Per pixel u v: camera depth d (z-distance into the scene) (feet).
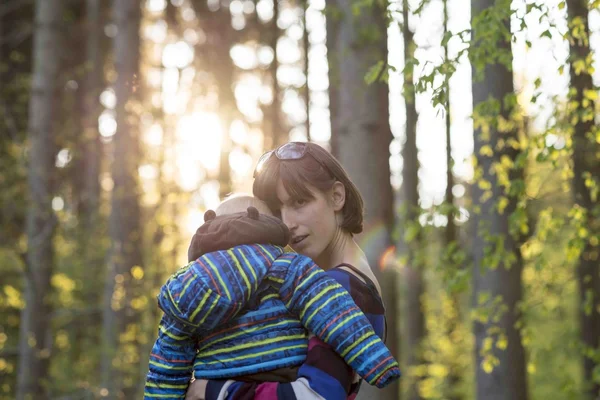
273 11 41.73
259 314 6.51
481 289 20.01
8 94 43.21
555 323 28.02
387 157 19.97
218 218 6.95
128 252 32.07
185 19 42.88
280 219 7.28
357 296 6.73
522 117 17.78
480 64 14.02
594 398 28.76
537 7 13.35
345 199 7.30
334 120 26.66
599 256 24.43
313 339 6.50
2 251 35.14
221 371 6.48
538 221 19.34
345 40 19.88
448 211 19.03
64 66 46.44
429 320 51.08
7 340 37.86
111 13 45.96
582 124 17.61
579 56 15.14
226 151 38.04
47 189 34.91
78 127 44.70
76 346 39.19
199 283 6.43
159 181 33.99
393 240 20.21
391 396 19.63
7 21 47.01
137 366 30.32
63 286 39.55
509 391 19.86
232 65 41.14
